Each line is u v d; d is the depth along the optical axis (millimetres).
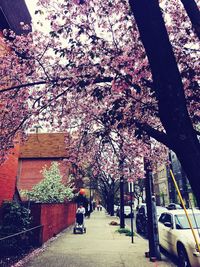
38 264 8164
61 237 14359
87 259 8883
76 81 6426
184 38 7055
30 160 32750
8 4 11344
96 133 6770
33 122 7934
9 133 7293
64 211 19453
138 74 5918
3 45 8242
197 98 5660
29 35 7949
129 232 15664
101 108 7922
